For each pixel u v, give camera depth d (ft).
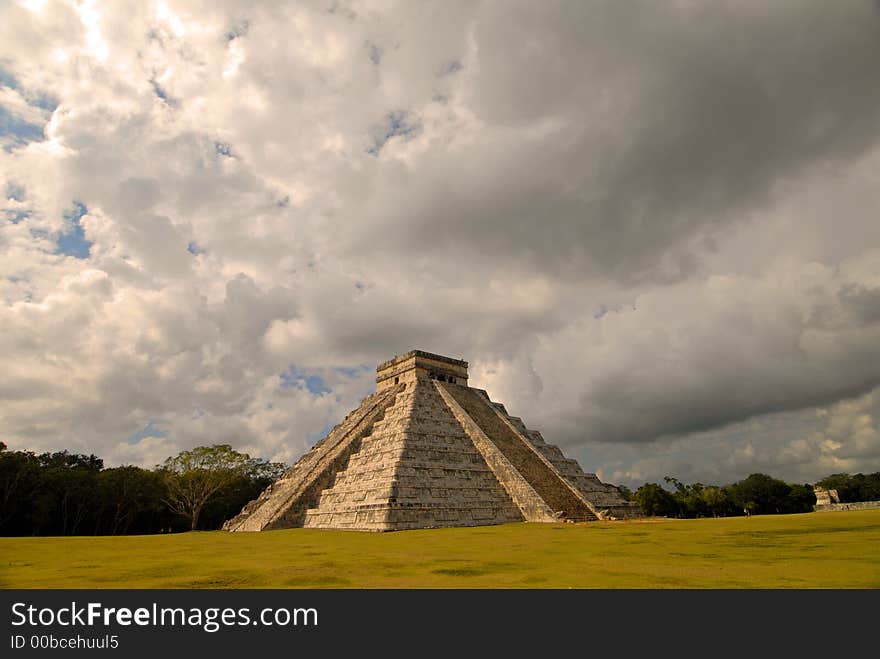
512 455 155.43
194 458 209.67
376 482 126.93
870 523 82.33
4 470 175.94
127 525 215.92
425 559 56.65
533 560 53.98
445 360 191.42
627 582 40.01
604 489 160.15
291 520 143.64
